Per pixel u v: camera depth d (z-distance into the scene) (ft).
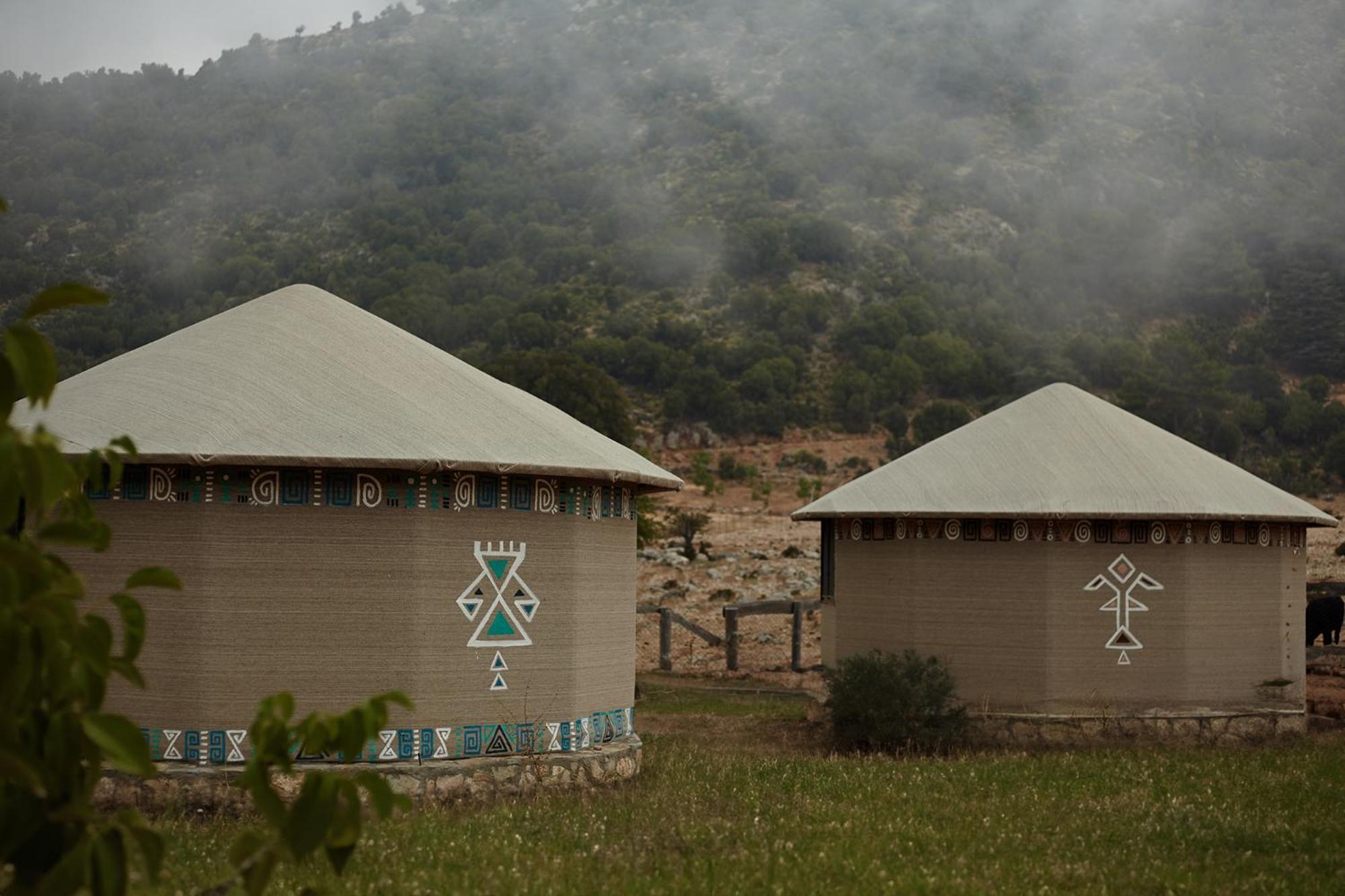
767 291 424.05
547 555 43.09
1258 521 58.29
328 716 15.35
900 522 59.21
